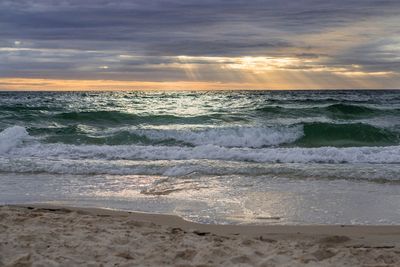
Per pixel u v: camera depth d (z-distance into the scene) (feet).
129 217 23.70
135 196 28.84
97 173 36.52
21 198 28.60
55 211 24.73
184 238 19.27
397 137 59.16
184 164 38.99
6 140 50.62
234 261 16.28
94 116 78.33
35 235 18.58
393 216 23.98
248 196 28.35
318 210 25.14
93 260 16.08
